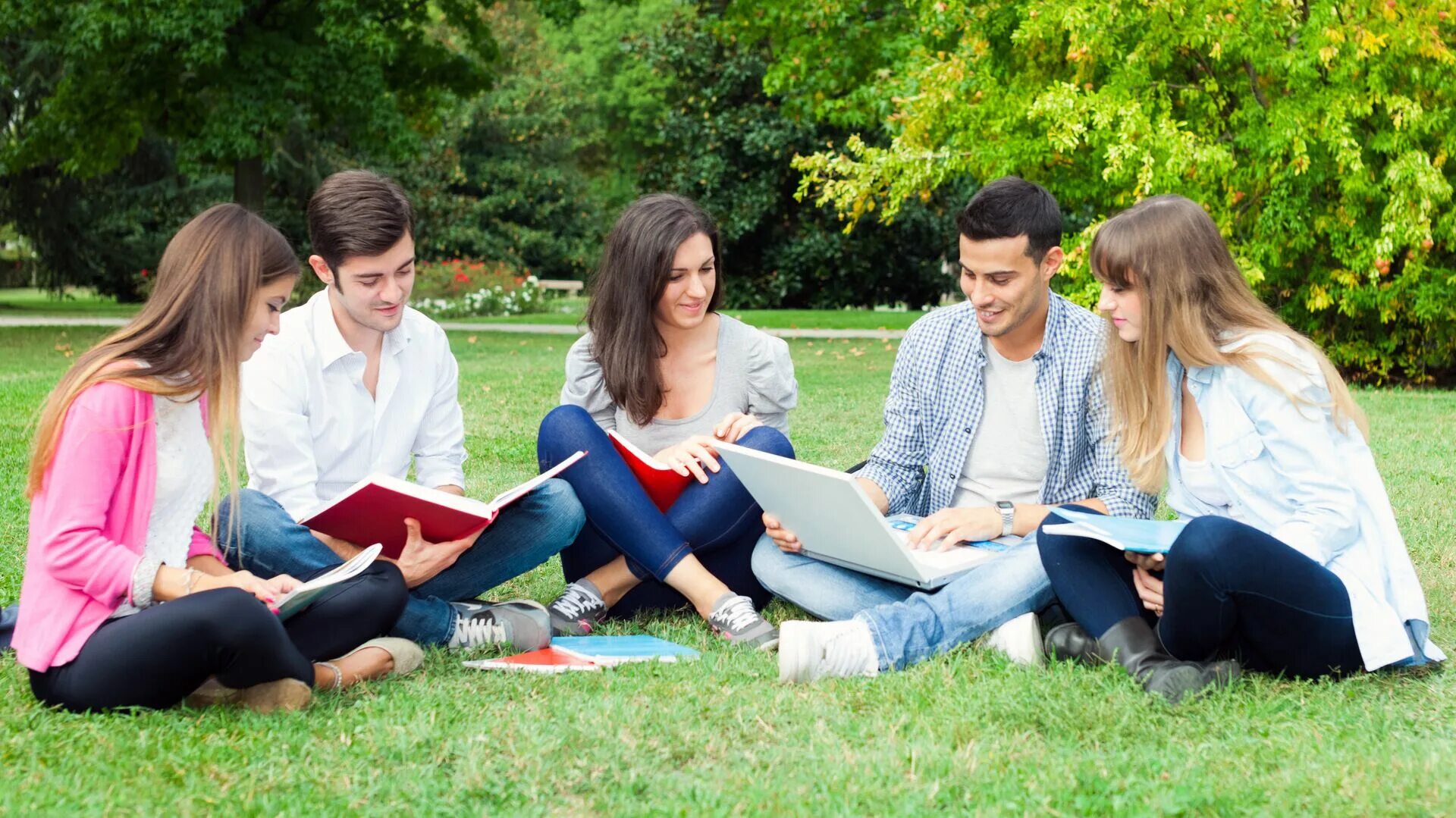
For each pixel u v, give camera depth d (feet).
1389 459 20.01
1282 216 31.63
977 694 8.99
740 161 70.85
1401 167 29.99
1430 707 8.84
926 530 10.97
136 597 8.64
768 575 11.46
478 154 102.73
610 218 108.27
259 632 8.43
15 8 48.26
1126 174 31.78
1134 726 8.32
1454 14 30.09
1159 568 9.87
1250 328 9.59
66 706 8.63
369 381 11.33
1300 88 31.24
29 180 83.71
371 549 9.05
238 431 8.86
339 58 50.72
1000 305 10.86
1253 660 9.63
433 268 77.71
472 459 20.61
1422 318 31.32
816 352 41.78
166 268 8.87
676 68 71.72
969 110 36.96
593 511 11.16
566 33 116.47
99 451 8.54
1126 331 9.95
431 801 7.22
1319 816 6.93
